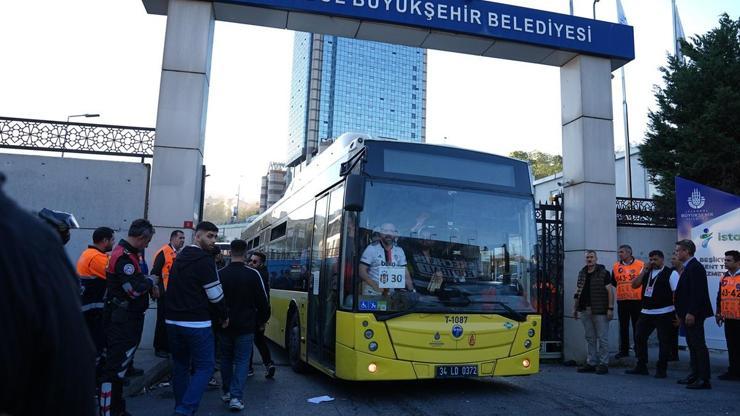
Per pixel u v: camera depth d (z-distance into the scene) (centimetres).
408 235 675
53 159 924
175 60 922
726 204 1023
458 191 710
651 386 791
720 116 1338
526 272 718
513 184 746
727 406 659
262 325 661
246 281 616
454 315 662
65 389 137
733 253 869
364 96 13800
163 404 628
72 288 148
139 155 943
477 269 691
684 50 1548
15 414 132
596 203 1066
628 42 1130
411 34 1032
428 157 715
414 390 739
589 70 1113
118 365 508
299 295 883
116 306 512
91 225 918
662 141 1499
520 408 641
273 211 1263
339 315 667
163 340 767
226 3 941
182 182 891
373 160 689
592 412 626
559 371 948
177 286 520
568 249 1092
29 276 133
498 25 1044
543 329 1072
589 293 941
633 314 1011
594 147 1088
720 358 1109
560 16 1089
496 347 672
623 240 1223
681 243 805
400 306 649
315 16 973
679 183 1085
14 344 127
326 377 830
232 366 645
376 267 653
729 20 1475
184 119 908
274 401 666
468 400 681
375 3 981
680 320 798
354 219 666
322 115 13362
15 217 139
